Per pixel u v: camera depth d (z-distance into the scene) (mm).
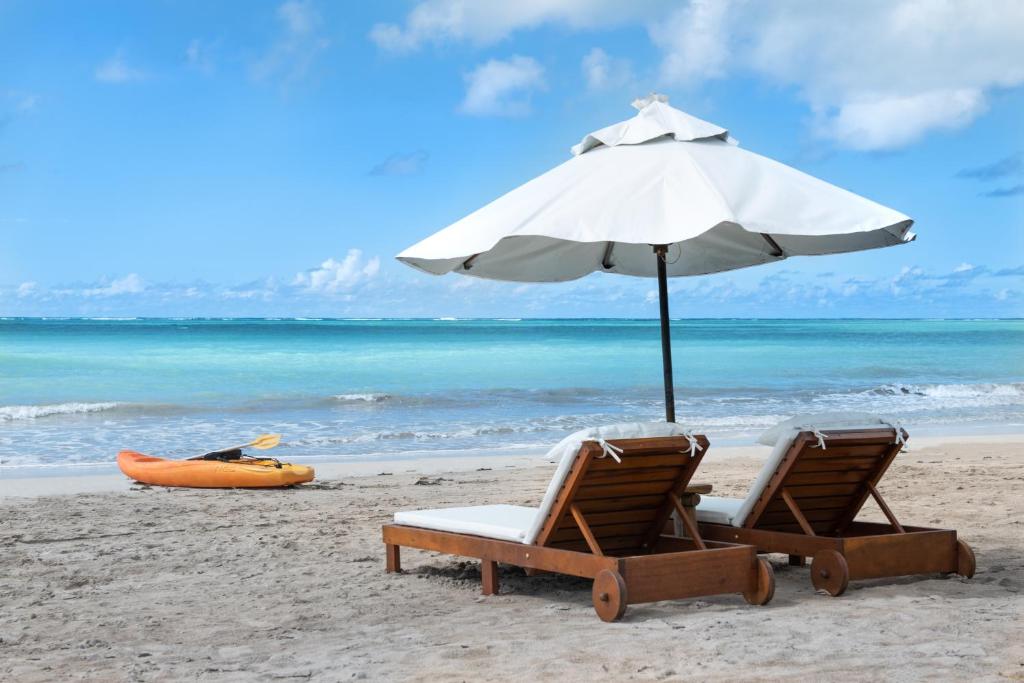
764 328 112750
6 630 5035
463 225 5637
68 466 13711
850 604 5137
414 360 42031
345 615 5273
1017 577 5785
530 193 5562
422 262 6711
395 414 21953
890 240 6582
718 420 20234
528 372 35781
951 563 5781
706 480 11469
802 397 26312
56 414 21922
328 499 10281
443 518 6105
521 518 5957
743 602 5312
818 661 3994
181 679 4051
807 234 4898
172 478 11398
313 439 17188
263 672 4113
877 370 37906
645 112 5910
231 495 10633
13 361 37719
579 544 5516
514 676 3912
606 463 5051
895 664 3912
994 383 30438
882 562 5543
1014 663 3885
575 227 4910
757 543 5863
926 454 14086
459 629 4844
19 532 8195
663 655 4164
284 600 5684
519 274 7672
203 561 6949
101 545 7605
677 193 5137
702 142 5773
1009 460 13250
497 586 5711
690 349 55250
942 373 36375
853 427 5691
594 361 42688
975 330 101688
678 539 5551
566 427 19125
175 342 54094
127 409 22719
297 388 28656
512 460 14352
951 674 3746
